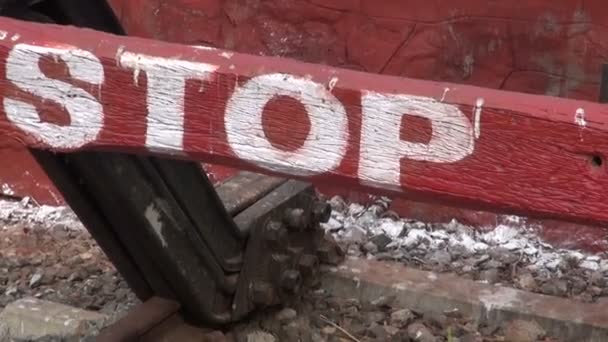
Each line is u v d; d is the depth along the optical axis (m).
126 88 2.38
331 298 4.29
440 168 2.18
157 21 5.31
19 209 5.50
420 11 4.86
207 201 3.71
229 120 2.32
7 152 5.54
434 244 4.83
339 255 4.48
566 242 4.79
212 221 3.74
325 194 5.23
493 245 4.81
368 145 2.22
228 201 3.97
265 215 3.96
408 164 2.20
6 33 2.46
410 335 4.00
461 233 4.92
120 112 2.40
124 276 3.80
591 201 2.08
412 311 4.20
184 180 3.59
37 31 2.46
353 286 4.34
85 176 3.30
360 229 4.91
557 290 4.35
